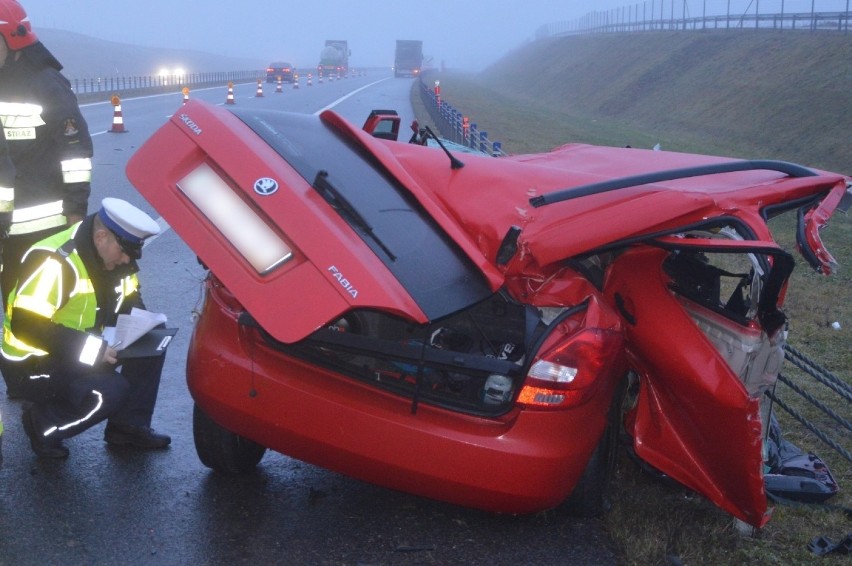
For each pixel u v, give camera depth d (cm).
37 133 475
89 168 492
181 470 428
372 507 404
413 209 380
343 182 365
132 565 343
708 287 478
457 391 398
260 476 427
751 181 439
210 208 339
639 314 380
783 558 382
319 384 357
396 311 315
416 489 356
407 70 8188
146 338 424
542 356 345
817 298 930
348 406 350
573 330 353
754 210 366
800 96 3098
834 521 423
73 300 407
